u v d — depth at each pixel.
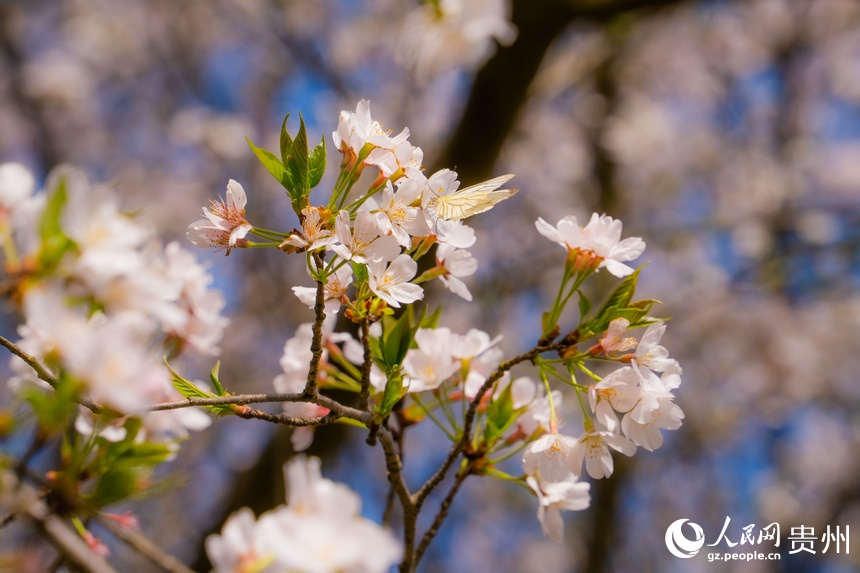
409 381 1.51
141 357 1.08
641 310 1.54
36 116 8.10
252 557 1.04
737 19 8.79
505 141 4.38
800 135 8.67
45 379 1.17
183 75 8.60
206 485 7.70
